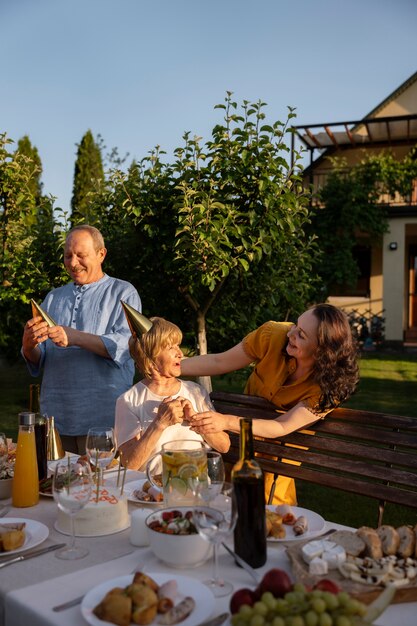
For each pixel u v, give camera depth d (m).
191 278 5.00
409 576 1.45
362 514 4.30
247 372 5.57
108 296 3.49
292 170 5.15
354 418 2.57
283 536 1.79
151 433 2.47
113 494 1.95
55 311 3.54
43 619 1.34
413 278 17.55
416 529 1.59
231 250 5.15
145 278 5.56
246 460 1.62
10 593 1.45
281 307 5.95
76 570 1.59
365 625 1.14
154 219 5.24
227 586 1.49
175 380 2.78
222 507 1.65
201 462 1.89
